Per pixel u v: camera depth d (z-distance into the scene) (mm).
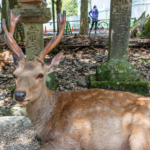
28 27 4031
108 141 1882
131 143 1754
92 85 4148
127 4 4113
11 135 2582
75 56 6969
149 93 4020
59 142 1951
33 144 2410
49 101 2096
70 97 2197
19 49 2104
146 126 1782
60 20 2104
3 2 11836
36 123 2098
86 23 11820
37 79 1879
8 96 4191
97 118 1917
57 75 5332
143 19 9617
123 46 4273
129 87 4055
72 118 1964
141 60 6160
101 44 7828
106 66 4297
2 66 5910
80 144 1958
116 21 4195
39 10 3738
